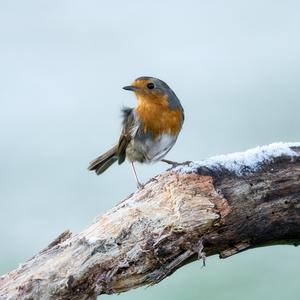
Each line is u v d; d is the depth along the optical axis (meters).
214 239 7.79
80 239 7.66
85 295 7.62
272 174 7.91
